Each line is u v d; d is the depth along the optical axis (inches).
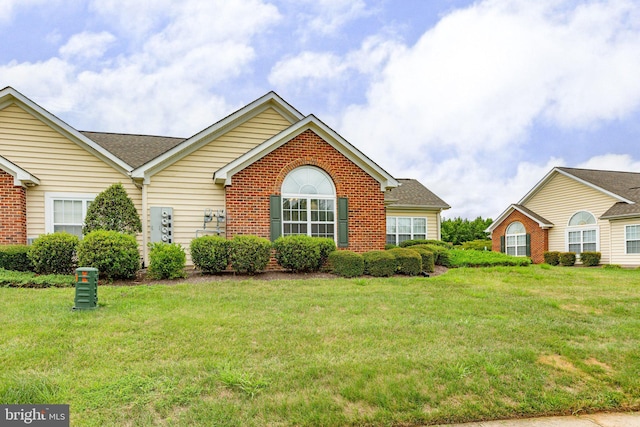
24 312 247.8
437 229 893.2
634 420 143.9
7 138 468.1
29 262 396.8
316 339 210.5
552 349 204.7
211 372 163.0
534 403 148.6
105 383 150.6
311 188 511.8
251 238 430.3
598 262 874.1
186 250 500.4
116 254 368.2
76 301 258.8
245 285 367.6
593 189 910.4
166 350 189.2
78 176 488.7
